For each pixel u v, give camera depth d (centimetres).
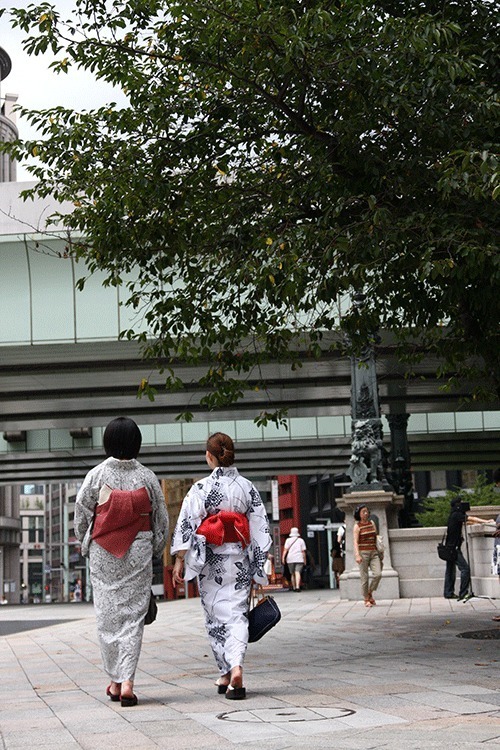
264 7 932
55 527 17725
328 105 1014
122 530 677
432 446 4975
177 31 1027
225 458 701
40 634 1791
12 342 2788
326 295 965
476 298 1031
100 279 2780
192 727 545
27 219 2717
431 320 1182
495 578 1995
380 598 2197
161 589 8594
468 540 2222
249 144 1131
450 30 928
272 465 5481
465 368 1362
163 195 1052
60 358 2959
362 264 945
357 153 1012
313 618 1667
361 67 936
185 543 682
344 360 2939
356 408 2314
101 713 627
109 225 1081
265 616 686
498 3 1046
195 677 841
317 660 939
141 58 1087
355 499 2239
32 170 1152
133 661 665
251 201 1135
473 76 953
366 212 1008
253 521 701
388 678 752
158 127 1077
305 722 542
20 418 3891
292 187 1102
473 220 959
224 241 1131
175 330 1187
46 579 18025
